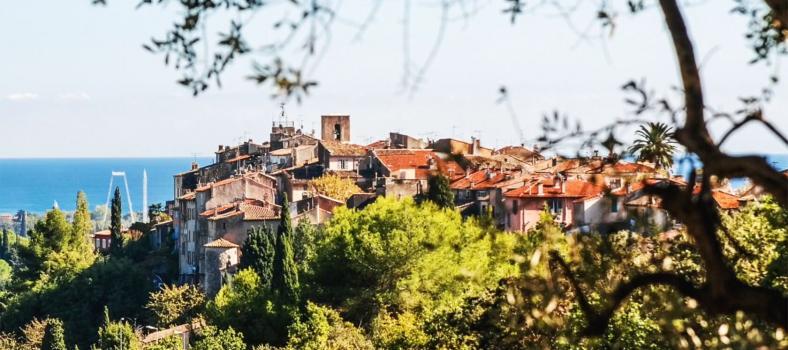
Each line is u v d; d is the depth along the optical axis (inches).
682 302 920.9
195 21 898.7
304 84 812.6
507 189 6683.1
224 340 5492.1
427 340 2568.9
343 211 5984.3
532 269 907.4
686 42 782.5
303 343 5231.3
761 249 1499.8
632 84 834.2
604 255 928.3
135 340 6747.1
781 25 995.3
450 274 5009.8
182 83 893.8
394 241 5270.7
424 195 6077.8
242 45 888.3
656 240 935.0
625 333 1473.9
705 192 772.6
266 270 7308.1
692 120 775.1
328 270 5634.8
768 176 746.2
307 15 816.9
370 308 5369.1
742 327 925.2
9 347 7795.3
